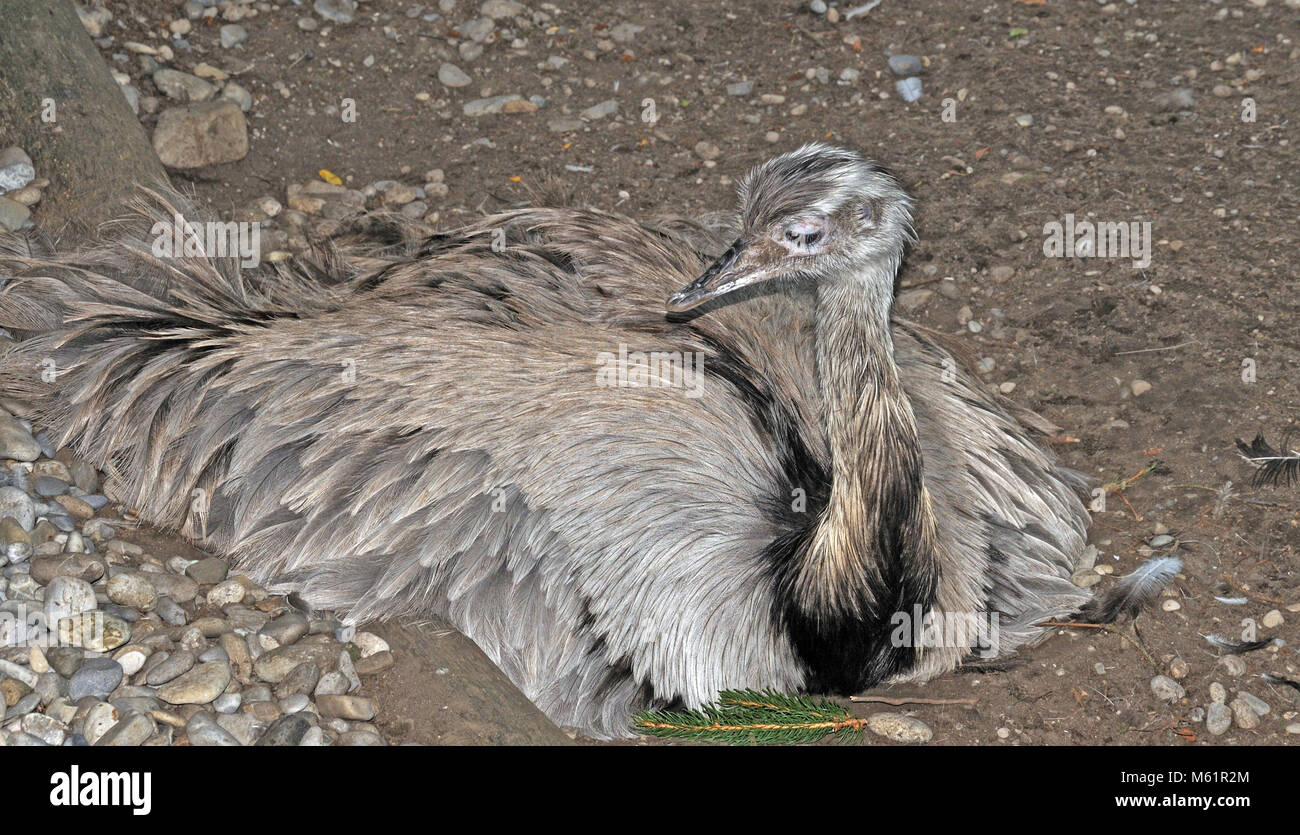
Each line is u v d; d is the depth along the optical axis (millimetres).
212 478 2246
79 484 2262
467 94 2900
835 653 2172
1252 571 2311
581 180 2773
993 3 3127
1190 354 2520
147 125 2717
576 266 2344
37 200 2473
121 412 2264
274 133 2785
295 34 2910
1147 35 3002
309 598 2197
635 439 2191
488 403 2201
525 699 2170
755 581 2186
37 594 2143
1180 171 2752
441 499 2189
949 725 2203
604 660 2184
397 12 2992
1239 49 2957
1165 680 2223
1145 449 2436
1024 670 2246
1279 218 2670
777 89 2934
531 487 2176
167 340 2289
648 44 3006
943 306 2609
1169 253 2639
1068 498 2346
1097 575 2312
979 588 2227
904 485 2129
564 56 2975
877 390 2117
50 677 2088
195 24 2883
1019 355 2547
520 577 2180
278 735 2088
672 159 2816
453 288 2303
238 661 2139
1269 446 2412
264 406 2234
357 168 2775
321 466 2213
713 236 2465
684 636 2172
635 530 2174
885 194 2107
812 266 2117
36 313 2342
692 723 2111
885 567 2139
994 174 2771
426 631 2191
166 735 2080
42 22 2500
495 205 2730
